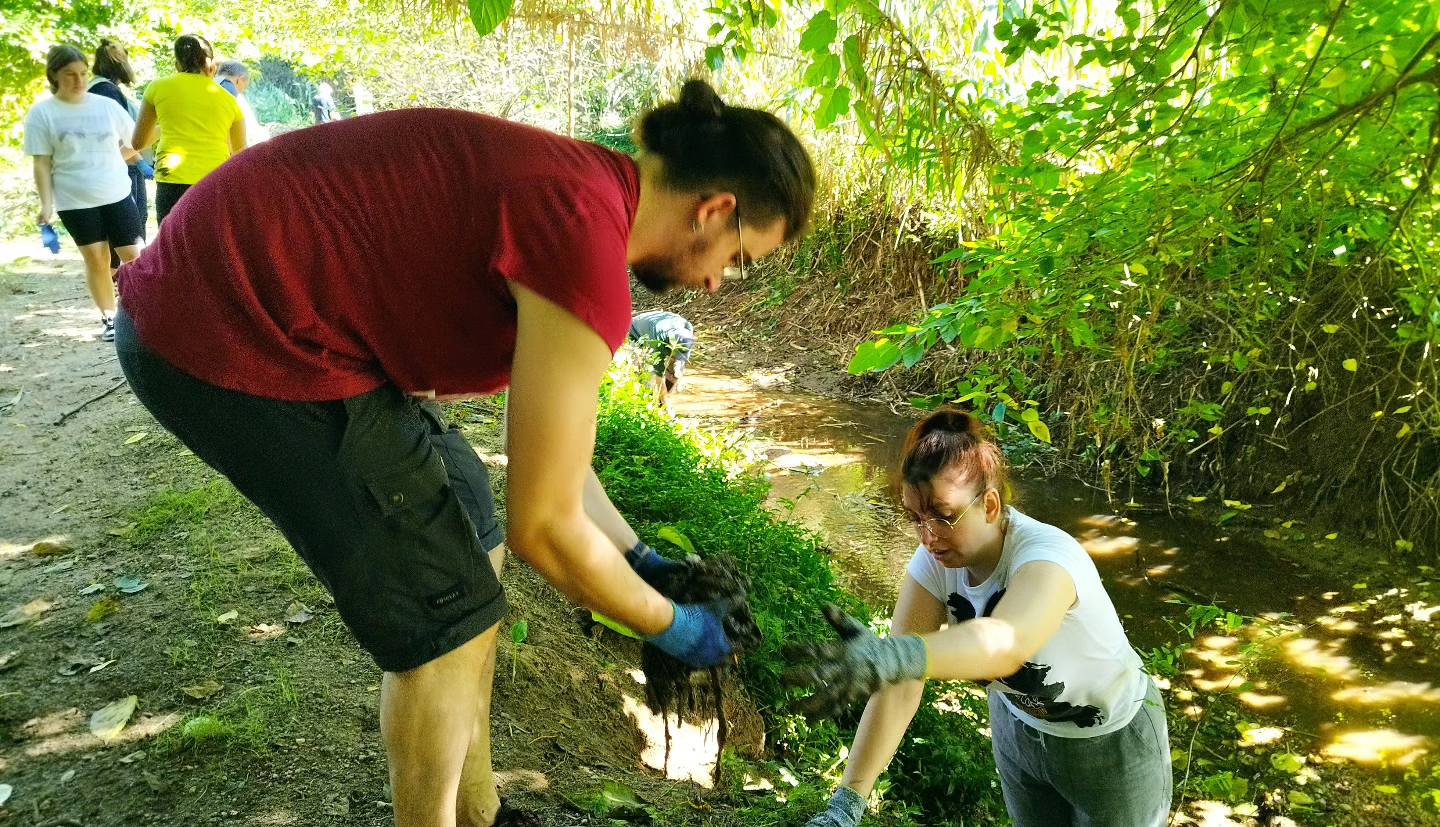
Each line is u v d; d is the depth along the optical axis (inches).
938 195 282.5
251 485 62.4
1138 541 237.3
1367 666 185.3
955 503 86.4
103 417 202.5
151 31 509.4
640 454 200.4
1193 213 109.6
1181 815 147.3
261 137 311.9
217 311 58.6
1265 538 235.3
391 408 63.4
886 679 62.2
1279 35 99.3
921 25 186.9
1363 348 194.9
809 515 249.3
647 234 64.2
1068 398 278.1
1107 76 152.3
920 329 122.5
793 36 218.4
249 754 98.2
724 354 386.0
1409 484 216.1
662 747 126.2
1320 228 109.9
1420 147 100.6
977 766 137.6
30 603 128.6
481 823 86.2
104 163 242.1
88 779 95.6
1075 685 88.7
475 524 84.2
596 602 60.3
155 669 112.5
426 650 64.9
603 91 492.4
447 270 58.2
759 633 73.8
